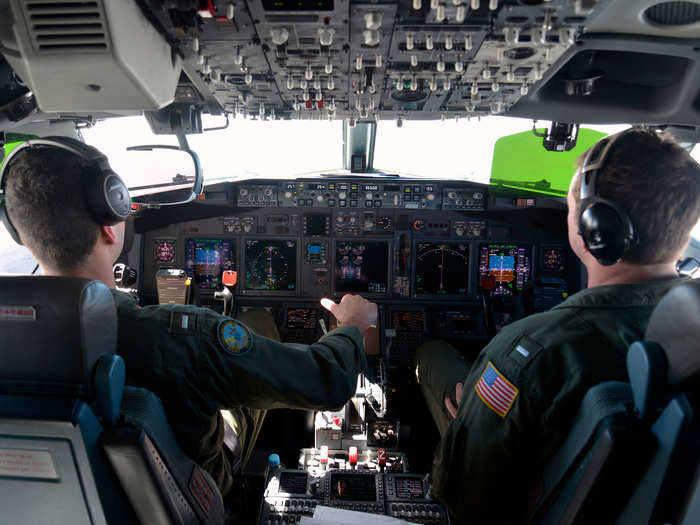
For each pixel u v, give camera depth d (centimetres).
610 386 81
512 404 95
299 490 217
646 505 74
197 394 106
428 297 364
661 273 96
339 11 105
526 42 121
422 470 273
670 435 68
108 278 107
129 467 86
